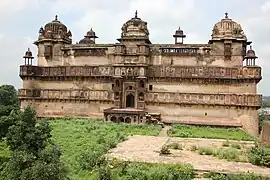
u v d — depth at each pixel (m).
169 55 65.12
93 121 61.78
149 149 36.44
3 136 49.81
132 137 45.44
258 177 25.86
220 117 61.72
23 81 69.62
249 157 31.45
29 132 32.81
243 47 63.84
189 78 63.12
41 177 25.33
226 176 26.30
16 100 89.25
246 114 60.72
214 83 62.50
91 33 83.25
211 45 63.84
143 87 64.12
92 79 67.38
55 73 69.00
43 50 70.75
